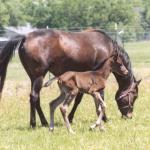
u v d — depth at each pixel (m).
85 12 76.19
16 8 80.50
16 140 12.80
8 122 15.58
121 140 12.62
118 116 16.38
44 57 14.34
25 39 14.42
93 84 13.70
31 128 14.32
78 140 12.65
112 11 76.75
